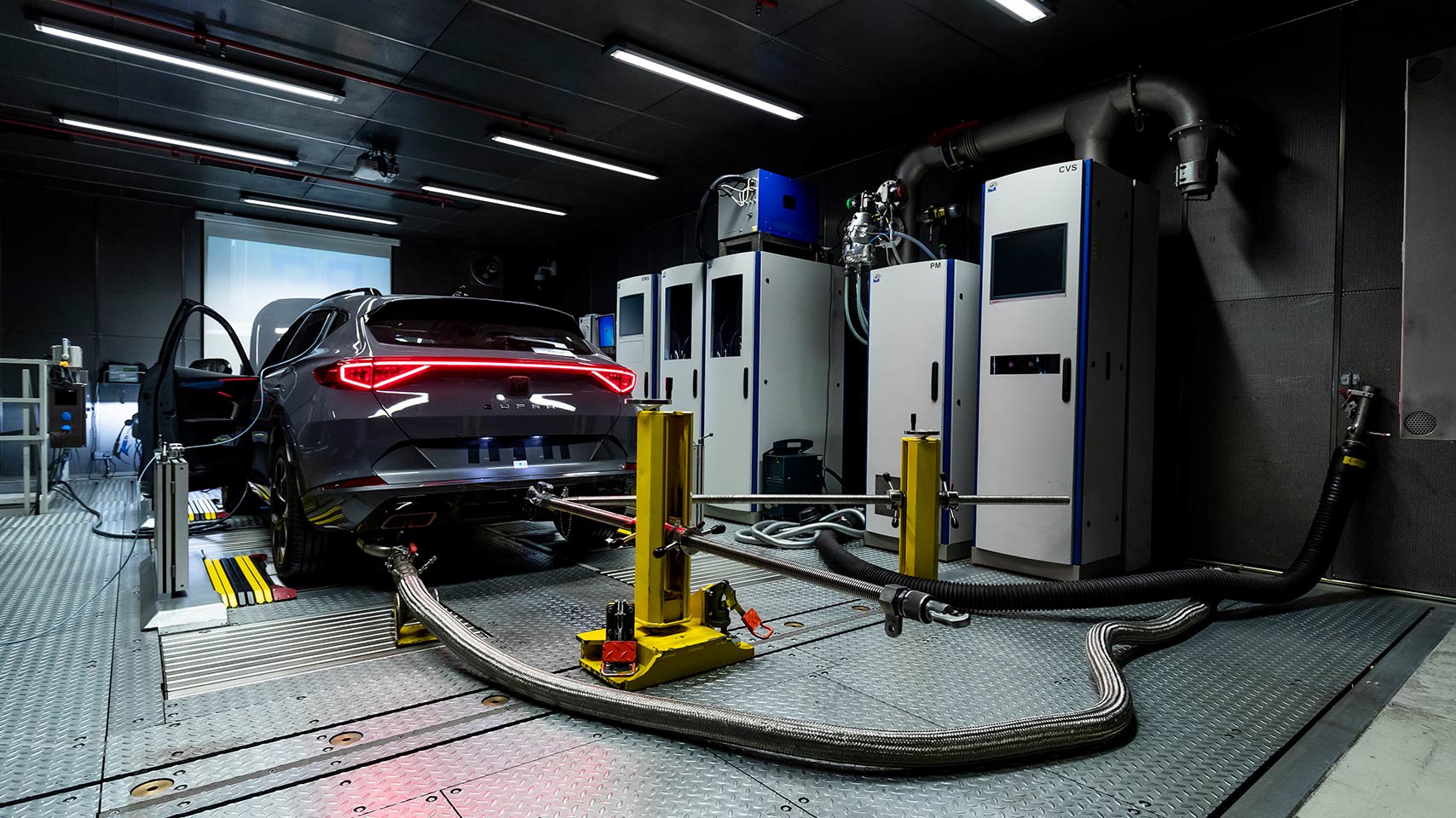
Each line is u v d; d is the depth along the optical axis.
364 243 10.59
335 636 2.69
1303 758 1.89
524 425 3.27
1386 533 3.64
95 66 5.37
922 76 5.16
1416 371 1.71
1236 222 4.14
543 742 1.89
